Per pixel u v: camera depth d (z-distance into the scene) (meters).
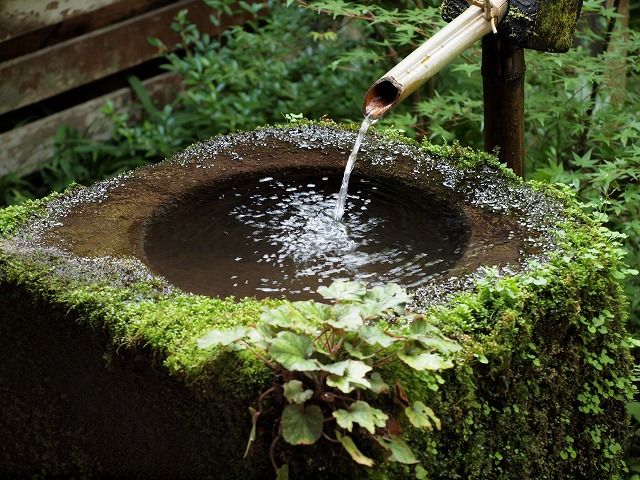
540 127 2.06
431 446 1.17
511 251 1.37
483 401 1.24
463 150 1.60
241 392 1.12
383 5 2.26
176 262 1.37
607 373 1.41
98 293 1.27
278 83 2.35
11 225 1.44
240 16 2.54
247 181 1.56
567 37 1.56
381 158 1.61
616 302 1.38
